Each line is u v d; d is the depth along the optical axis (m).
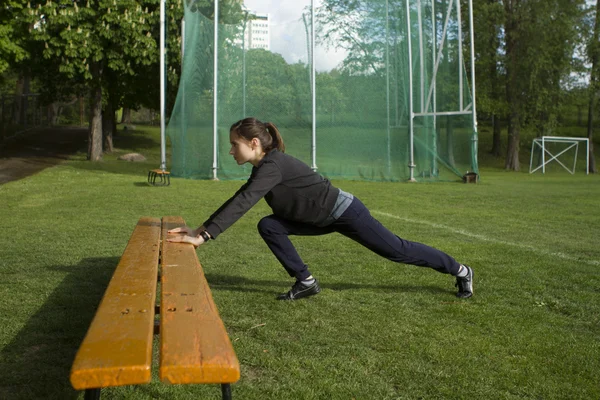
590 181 22.02
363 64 17.73
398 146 17.84
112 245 6.44
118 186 13.70
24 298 4.22
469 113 18.16
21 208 9.74
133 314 2.09
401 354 3.18
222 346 1.81
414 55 17.88
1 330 3.51
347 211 3.88
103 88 22.28
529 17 30.38
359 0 17.61
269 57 17.34
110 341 1.80
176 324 2.00
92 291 4.44
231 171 16.92
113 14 19.42
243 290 4.56
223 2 18.31
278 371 2.95
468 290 4.36
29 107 42.81
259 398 2.63
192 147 17.17
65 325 3.62
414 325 3.68
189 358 1.70
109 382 1.60
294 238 7.16
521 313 3.98
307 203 3.82
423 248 4.15
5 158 21.84
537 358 3.13
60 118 59.03
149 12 21.59
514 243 6.89
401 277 5.05
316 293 4.34
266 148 3.79
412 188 15.16
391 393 2.70
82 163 21.22
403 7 17.69
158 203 10.56
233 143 3.74
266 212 9.80
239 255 6.04
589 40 31.33
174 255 3.21
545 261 5.76
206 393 2.71
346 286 4.72
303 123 17.67
